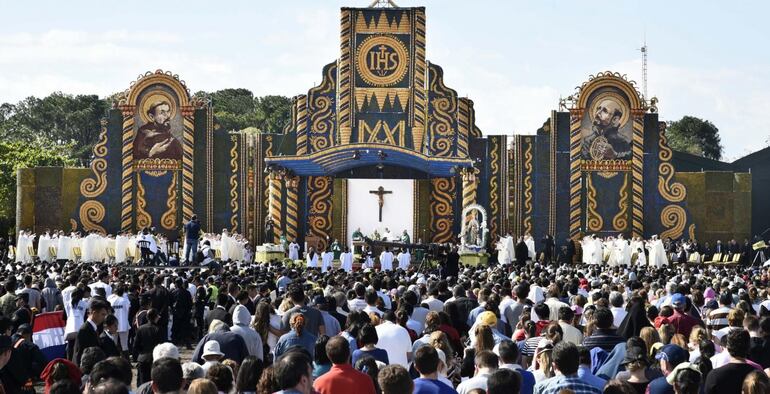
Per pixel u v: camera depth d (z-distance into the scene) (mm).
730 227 68750
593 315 19891
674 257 66062
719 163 84938
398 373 12672
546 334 16781
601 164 68812
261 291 27141
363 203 69562
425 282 31984
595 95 68938
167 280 34969
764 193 83000
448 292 27641
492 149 69438
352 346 18672
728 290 25922
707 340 16688
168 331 33719
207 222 69062
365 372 15172
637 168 68562
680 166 85688
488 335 16750
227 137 69500
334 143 68812
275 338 21219
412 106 68562
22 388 18047
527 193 69125
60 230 66625
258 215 69625
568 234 68812
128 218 68688
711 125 150875
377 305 23234
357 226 69500
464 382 15031
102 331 21734
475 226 63094
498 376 12477
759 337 17938
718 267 56094
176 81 69125
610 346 18719
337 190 69500
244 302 23688
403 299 23047
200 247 61656
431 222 69500
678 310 21719
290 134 69250
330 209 69562
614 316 23359
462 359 19547
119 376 13445
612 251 65562
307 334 18594
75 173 69000
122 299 28297
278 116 145250
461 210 69375
